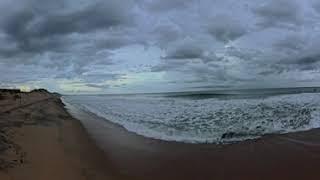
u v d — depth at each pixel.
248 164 12.60
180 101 50.34
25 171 10.30
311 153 13.84
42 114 27.39
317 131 18.64
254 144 15.85
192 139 17.38
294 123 21.45
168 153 14.39
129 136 18.52
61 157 12.61
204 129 20.41
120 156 13.78
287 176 11.10
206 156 13.80
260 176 11.20
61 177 10.25
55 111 32.69
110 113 34.47
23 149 12.85
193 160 13.24
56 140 15.91
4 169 10.12
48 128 19.31
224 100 42.72
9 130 16.09
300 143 15.77
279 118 23.66
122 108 42.31
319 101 34.81
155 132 19.92
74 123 23.77
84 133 19.30
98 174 11.12
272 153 14.09
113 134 19.27
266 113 26.33
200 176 11.30
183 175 11.37
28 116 24.09
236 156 13.78
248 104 34.19
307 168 11.88
